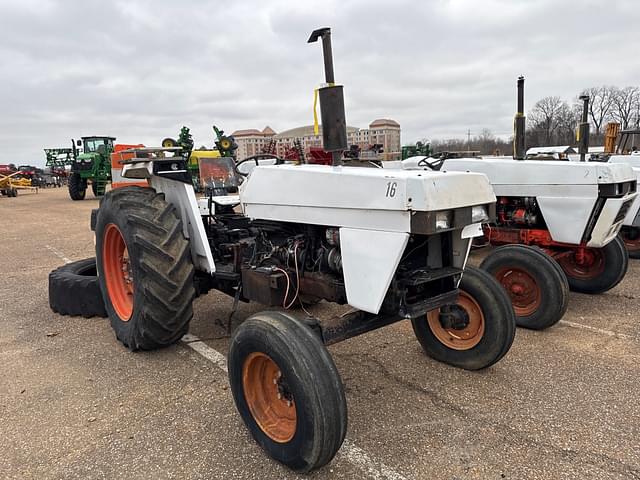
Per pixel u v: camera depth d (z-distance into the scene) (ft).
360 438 7.84
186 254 10.44
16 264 22.33
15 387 9.85
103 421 8.52
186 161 11.05
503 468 7.06
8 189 69.72
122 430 8.23
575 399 9.03
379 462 7.23
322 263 8.76
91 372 10.46
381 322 8.53
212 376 10.15
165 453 7.59
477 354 10.02
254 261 10.07
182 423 8.41
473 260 19.79
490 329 9.78
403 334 12.43
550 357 10.94
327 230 8.37
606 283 15.25
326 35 7.75
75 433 8.17
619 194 13.60
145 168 10.84
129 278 11.94
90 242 28.17
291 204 8.74
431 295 8.88
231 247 10.50
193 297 10.53
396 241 7.16
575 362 10.66
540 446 7.58
